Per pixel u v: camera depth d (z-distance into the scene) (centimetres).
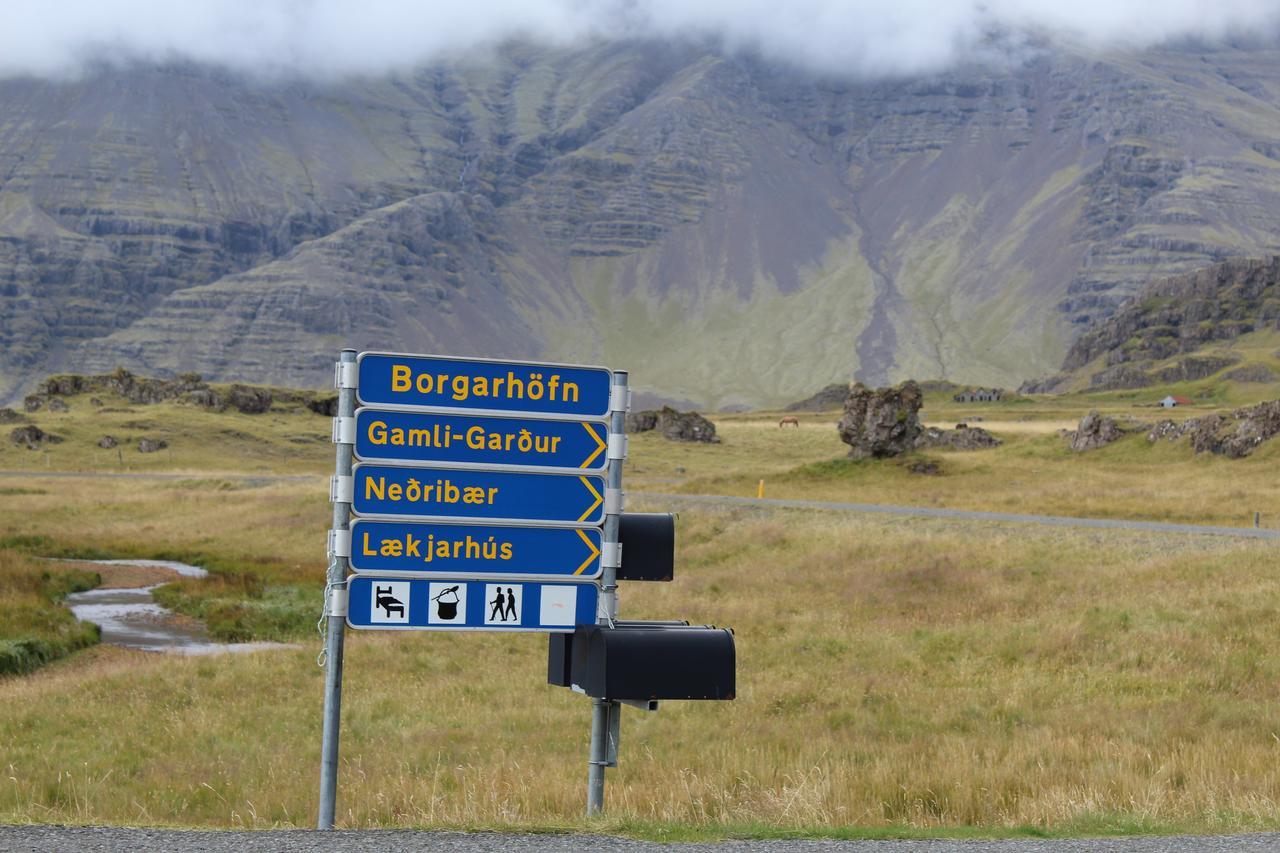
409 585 1605
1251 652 3331
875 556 5453
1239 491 7912
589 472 1652
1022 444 11500
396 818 1792
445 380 1616
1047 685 3127
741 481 9919
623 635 1585
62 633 4075
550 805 1839
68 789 2064
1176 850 1253
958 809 1827
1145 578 4425
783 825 1468
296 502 9131
